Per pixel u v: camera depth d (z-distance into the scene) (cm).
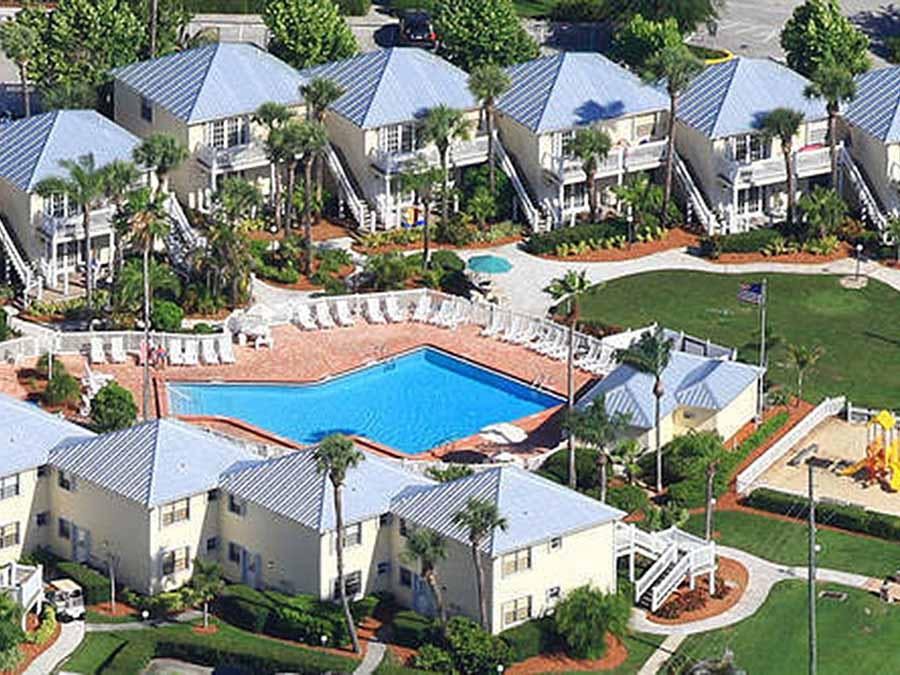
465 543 16925
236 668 16762
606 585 17400
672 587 17612
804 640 17238
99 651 16812
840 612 17550
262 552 17488
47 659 16675
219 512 17650
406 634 16950
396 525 17350
